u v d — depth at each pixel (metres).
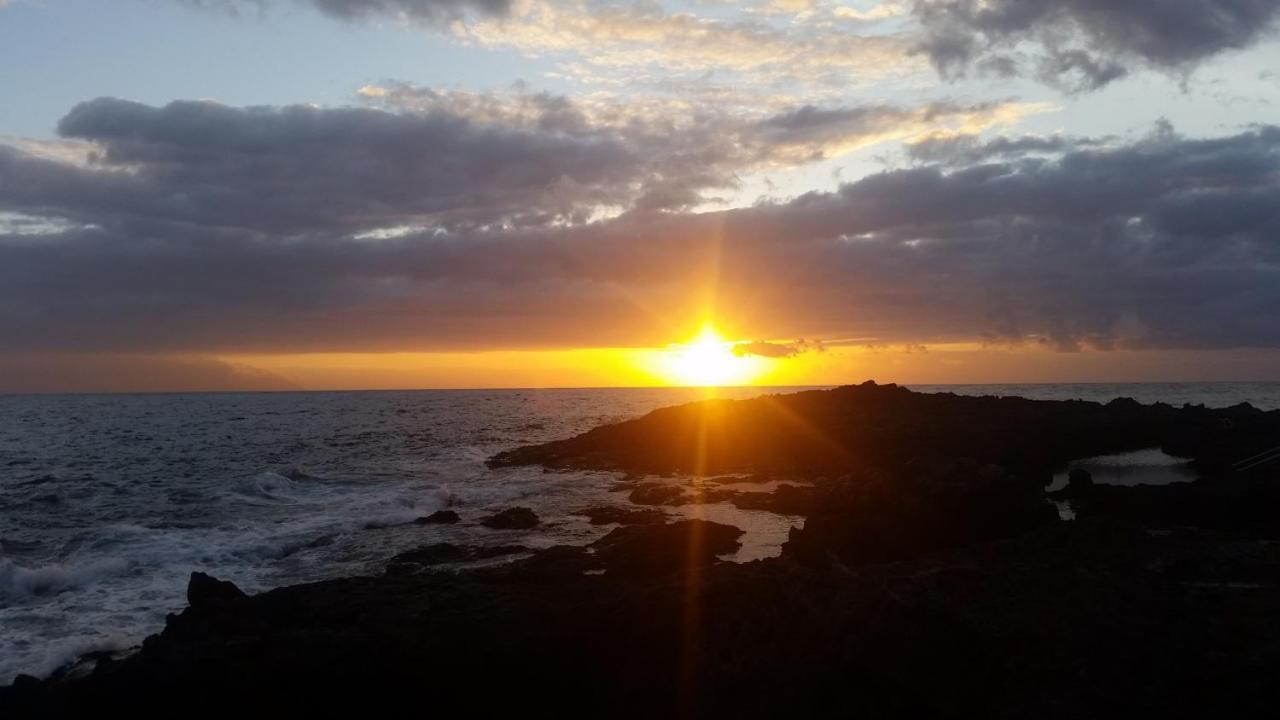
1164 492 24.61
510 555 23.48
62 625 17.89
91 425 91.19
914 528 21.09
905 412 49.72
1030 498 22.09
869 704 12.46
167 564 22.92
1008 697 12.05
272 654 13.69
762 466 42.31
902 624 12.84
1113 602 14.29
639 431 51.28
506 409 128.62
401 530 27.98
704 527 23.33
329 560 23.70
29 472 47.19
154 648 14.48
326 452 58.84
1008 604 14.34
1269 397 118.00
